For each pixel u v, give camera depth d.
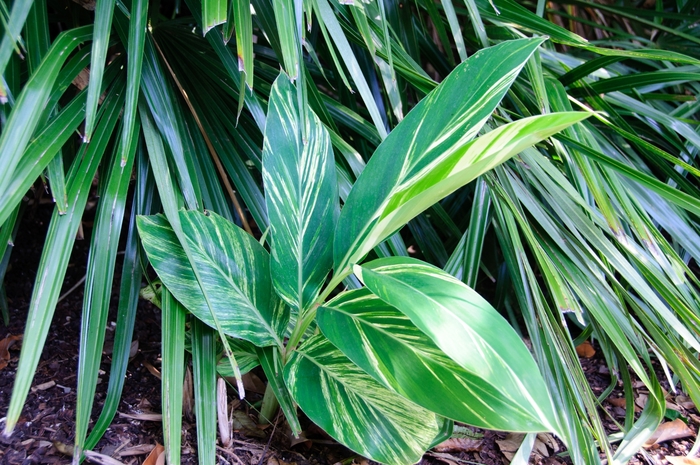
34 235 1.77
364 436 1.12
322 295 1.18
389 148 1.14
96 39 1.09
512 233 1.32
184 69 1.43
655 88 1.88
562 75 1.56
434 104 1.13
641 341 1.31
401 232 1.77
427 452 1.35
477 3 1.53
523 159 1.37
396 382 1.04
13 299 1.57
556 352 1.25
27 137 1.03
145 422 1.30
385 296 1.01
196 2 1.38
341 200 1.34
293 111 1.23
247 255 1.24
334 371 1.18
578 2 2.04
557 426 0.92
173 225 1.13
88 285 1.11
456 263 1.37
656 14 1.97
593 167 1.36
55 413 1.28
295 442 1.30
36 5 1.17
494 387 0.98
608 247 1.30
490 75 1.10
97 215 1.14
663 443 1.45
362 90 1.26
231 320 1.18
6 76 1.14
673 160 1.31
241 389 1.05
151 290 1.29
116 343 1.19
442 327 0.96
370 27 1.40
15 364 1.39
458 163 0.96
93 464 1.19
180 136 1.30
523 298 1.31
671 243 1.78
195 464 1.23
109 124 1.22
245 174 1.36
